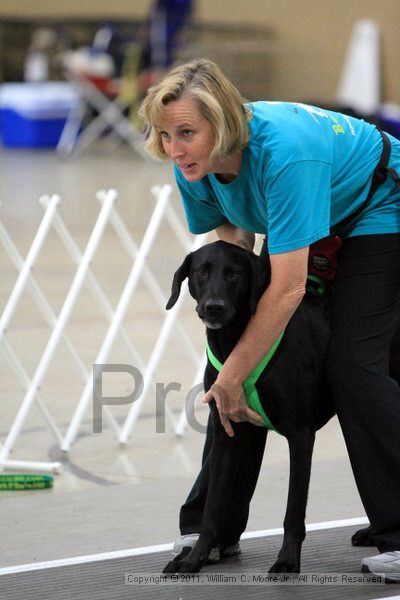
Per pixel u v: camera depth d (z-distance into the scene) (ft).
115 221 34.96
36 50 111.55
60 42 111.75
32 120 106.11
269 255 20.81
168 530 25.48
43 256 59.41
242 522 23.29
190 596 21.15
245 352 20.77
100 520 26.22
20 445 32.40
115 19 114.83
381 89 104.78
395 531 21.81
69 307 32.83
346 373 21.30
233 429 21.97
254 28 111.45
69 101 105.81
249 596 21.07
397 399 21.44
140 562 23.27
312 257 21.93
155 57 97.71
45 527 25.76
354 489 28.30
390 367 22.68
